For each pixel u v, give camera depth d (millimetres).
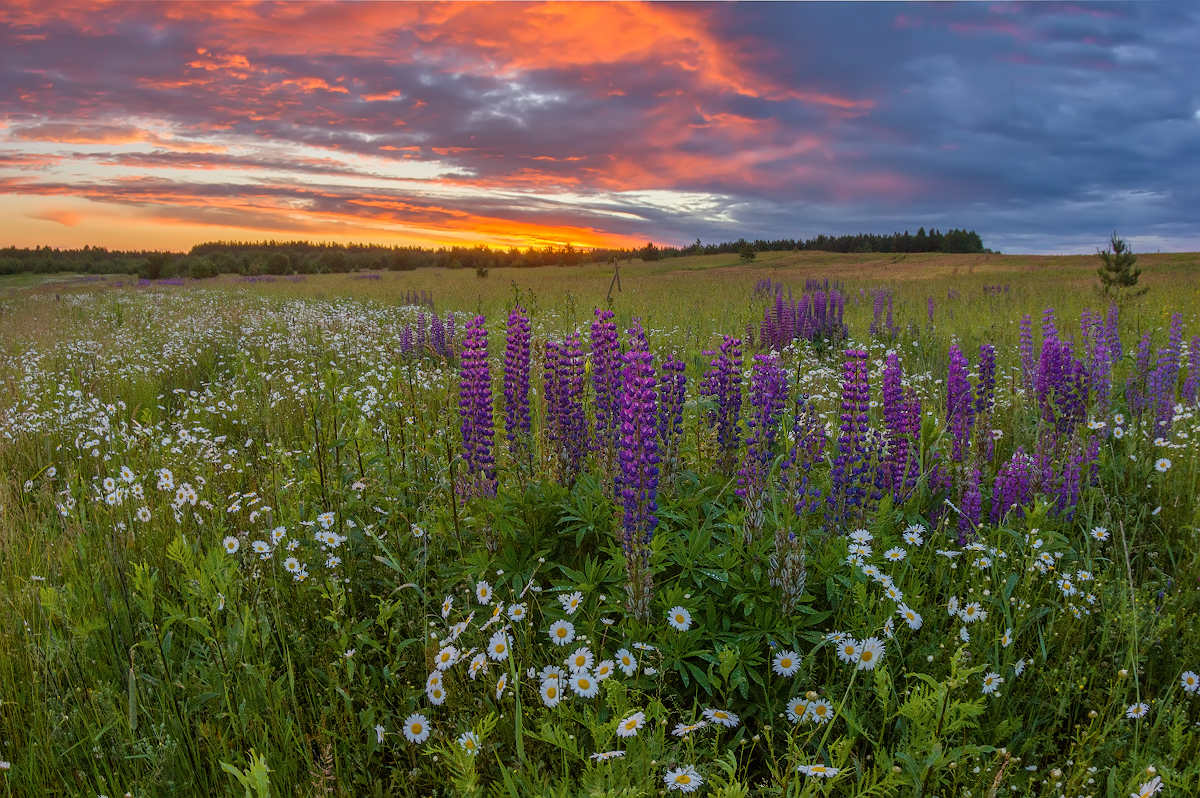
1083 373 6184
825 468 4465
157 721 3049
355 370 10078
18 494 5598
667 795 2307
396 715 3061
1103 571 3934
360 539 4098
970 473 4398
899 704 2838
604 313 4438
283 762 2752
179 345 12297
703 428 5207
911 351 11031
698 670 2908
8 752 2959
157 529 4402
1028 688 3189
